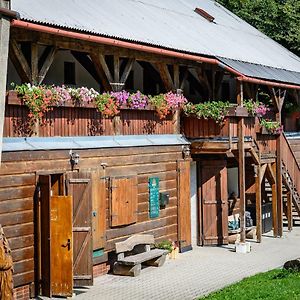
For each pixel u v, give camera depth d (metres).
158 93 21.52
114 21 18.16
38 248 14.40
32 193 14.28
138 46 16.89
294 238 22.83
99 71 17.03
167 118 19.39
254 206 23.64
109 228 16.94
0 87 12.41
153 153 18.50
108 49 17.00
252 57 24.34
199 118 19.86
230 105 19.72
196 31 23.33
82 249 15.12
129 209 17.50
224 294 13.90
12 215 13.77
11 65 16.36
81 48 16.17
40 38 14.88
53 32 14.44
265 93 30.12
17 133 13.99
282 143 23.50
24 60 14.52
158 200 18.73
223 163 21.16
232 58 21.98
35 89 14.17
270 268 17.66
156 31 19.66
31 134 14.34
